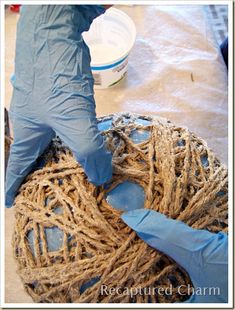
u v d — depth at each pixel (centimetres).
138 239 58
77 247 57
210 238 60
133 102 110
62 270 57
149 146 63
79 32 67
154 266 59
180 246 57
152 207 60
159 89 112
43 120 64
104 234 57
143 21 121
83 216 57
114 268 56
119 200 60
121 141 65
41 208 60
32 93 64
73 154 63
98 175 60
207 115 109
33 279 60
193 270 59
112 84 110
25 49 64
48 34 62
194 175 62
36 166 70
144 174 60
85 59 65
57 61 62
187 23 121
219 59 117
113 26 109
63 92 62
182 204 60
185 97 111
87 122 61
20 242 62
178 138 66
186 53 117
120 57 101
